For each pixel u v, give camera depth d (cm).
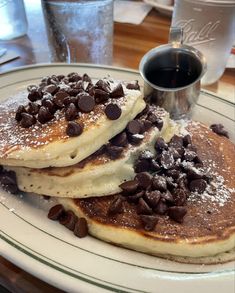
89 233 17
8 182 18
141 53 32
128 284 14
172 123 22
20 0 33
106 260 15
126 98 19
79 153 17
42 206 18
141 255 16
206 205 17
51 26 29
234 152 21
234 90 28
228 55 28
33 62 31
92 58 30
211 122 24
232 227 16
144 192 17
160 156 19
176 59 25
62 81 21
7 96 24
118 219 17
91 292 14
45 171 18
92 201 18
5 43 33
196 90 24
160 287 14
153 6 38
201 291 14
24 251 15
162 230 16
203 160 20
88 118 17
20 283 16
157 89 23
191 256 16
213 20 25
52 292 16
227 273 14
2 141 18
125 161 18
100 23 29
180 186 17
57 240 16
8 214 17
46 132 17
